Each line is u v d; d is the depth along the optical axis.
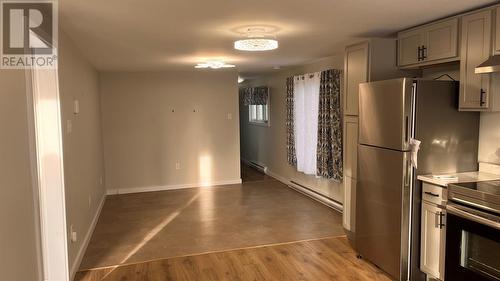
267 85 8.11
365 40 3.71
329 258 3.68
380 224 3.33
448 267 2.74
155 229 4.63
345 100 4.15
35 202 2.37
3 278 1.75
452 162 3.13
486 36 2.70
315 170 5.89
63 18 2.85
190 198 6.19
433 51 3.19
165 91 6.83
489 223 2.38
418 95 2.99
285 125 7.18
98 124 5.98
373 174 3.39
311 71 5.98
